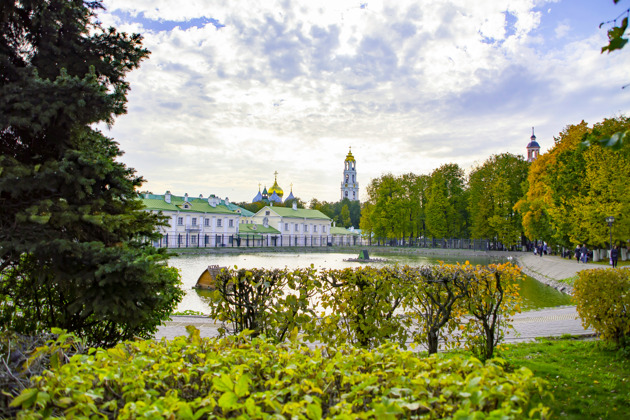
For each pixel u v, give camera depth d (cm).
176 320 1328
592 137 317
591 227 2945
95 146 646
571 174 3284
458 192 7125
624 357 799
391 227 7562
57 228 550
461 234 7381
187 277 2825
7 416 304
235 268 687
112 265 517
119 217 559
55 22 579
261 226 9112
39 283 546
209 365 334
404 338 714
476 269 759
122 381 309
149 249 621
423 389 279
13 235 511
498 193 6169
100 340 701
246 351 379
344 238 10831
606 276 863
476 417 230
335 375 329
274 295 677
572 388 618
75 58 602
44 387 280
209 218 7744
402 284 699
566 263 3388
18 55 590
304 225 9944
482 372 297
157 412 244
